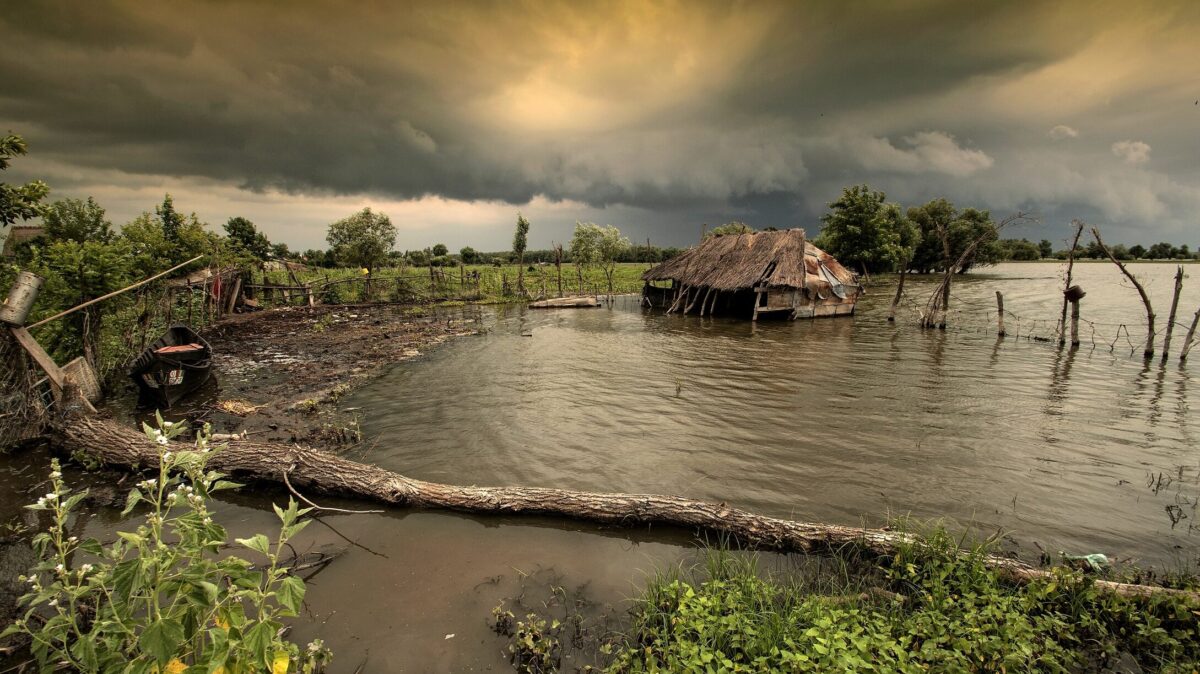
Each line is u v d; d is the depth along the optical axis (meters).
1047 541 6.28
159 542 3.01
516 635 4.67
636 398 12.45
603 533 6.46
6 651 4.24
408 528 6.55
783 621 4.50
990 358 16.77
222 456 7.45
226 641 2.87
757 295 26.08
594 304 32.84
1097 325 22.97
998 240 56.72
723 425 10.46
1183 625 4.58
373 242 36.81
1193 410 11.22
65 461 8.38
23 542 6.17
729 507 6.43
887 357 17.03
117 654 2.94
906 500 7.32
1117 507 7.07
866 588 5.21
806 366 15.80
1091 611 4.77
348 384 13.66
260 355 17.33
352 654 4.47
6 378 8.89
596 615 4.99
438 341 20.20
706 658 4.06
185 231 22.72
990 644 4.17
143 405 11.53
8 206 10.77
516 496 6.83
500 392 13.04
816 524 6.20
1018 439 9.60
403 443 9.57
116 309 13.63
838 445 9.37
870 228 44.94
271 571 3.26
